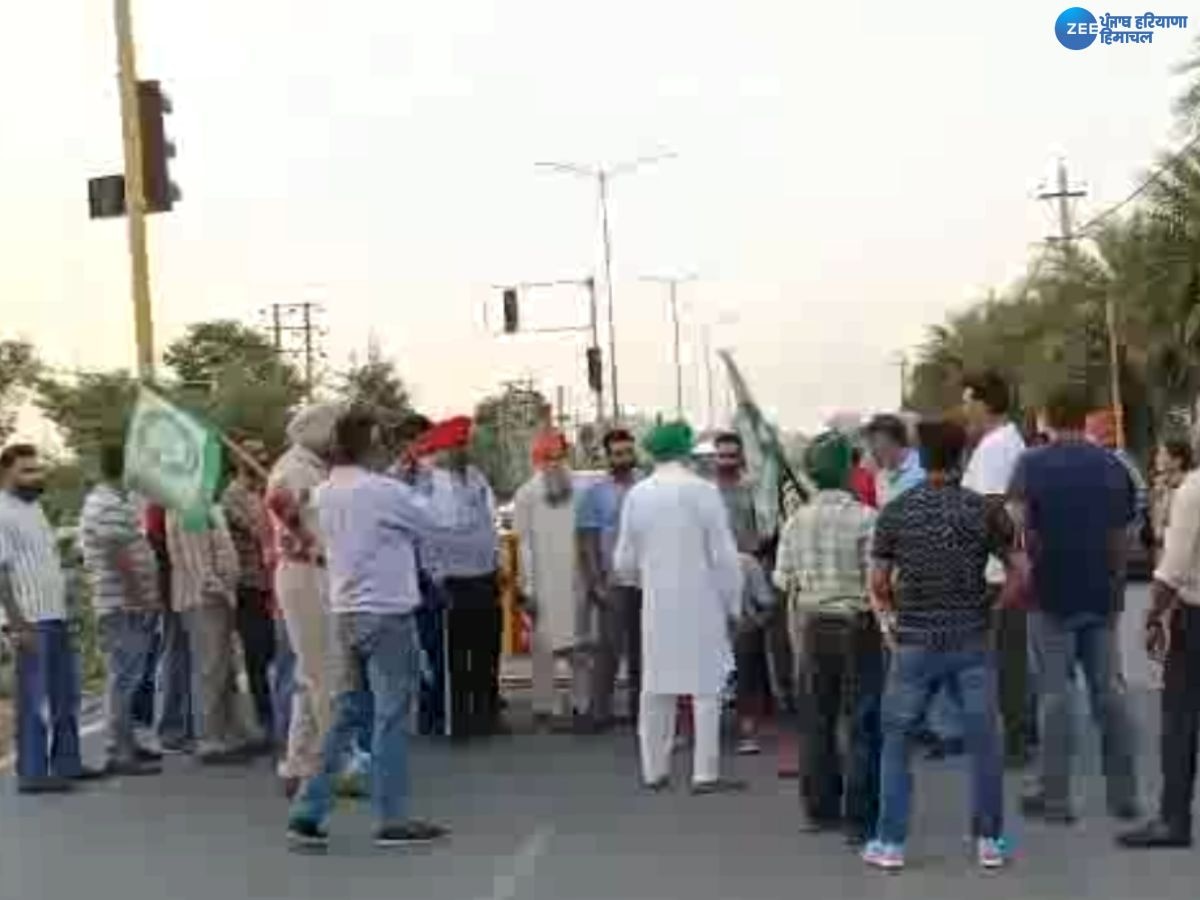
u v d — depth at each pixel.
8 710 15.74
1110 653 9.43
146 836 10.05
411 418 12.85
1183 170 39.12
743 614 11.64
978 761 8.57
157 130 16.58
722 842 9.41
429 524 9.71
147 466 11.52
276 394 44.50
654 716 10.97
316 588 10.52
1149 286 40.69
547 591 13.43
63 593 11.80
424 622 12.98
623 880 8.62
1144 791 10.33
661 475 10.93
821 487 9.41
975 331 70.12
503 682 15.19
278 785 11.52
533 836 9.69
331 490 9.52
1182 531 8.66
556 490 13.45
